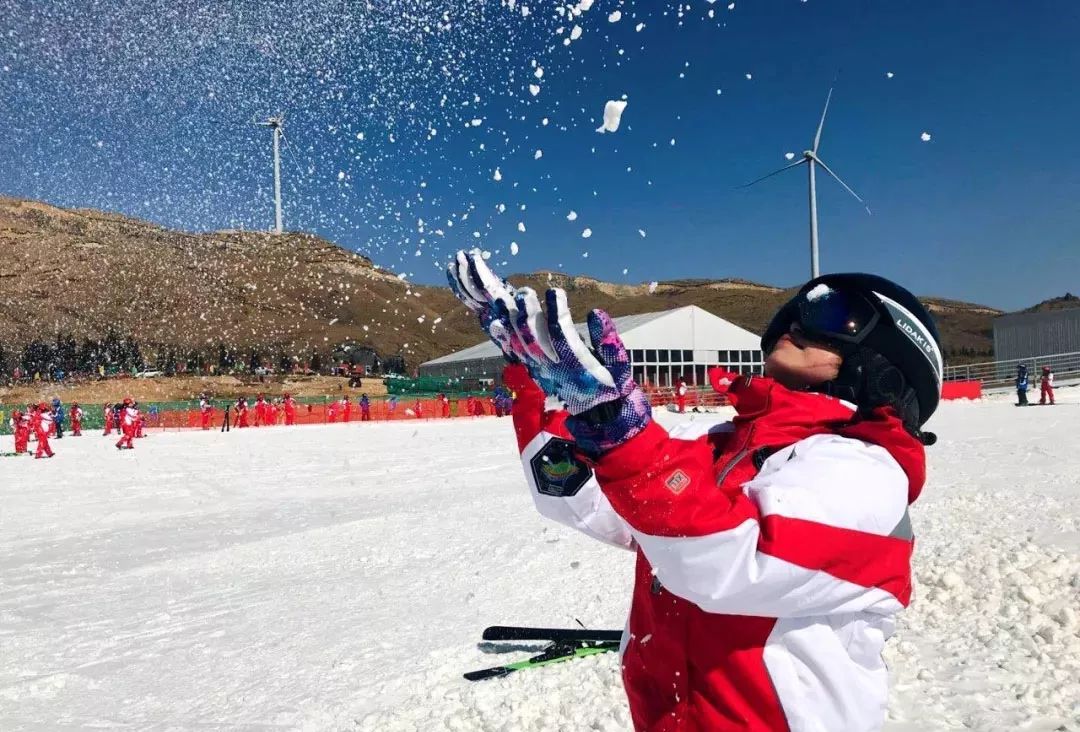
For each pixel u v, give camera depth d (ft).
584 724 10.37
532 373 3.56
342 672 13.42
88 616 18.07
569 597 17.33
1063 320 138.10
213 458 64.75
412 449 66.13
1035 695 10.23
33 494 44.06
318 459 60.18
